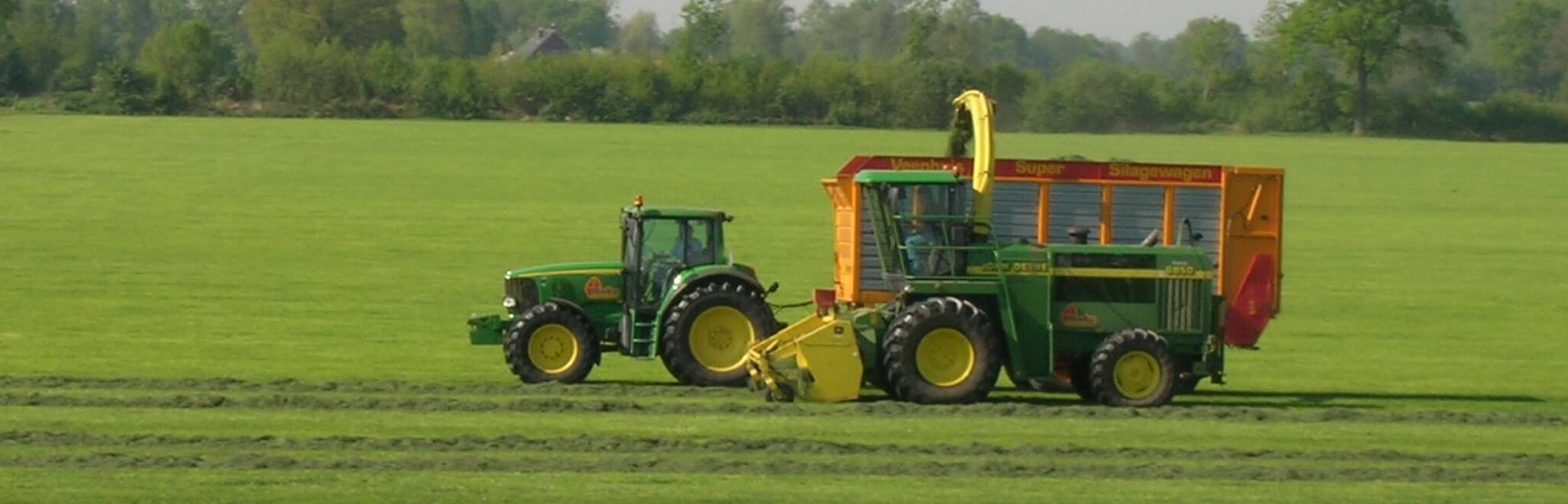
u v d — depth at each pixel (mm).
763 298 70438
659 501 45969
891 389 65062
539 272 71625
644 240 71750
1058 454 54188
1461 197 196375
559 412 60625
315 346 83062
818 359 63812
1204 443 57000
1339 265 134625
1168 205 78750
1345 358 86812
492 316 72250
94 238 134125
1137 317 66000
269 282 111812
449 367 76312
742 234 145375
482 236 141250
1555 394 74375
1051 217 79250
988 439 56500
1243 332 77188
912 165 75500
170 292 105125
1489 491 49875
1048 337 65188
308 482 47344
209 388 66062
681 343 68688
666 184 189000
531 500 45781
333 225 146375
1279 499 48000
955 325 63719
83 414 58062
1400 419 64125
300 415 58781
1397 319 104500
